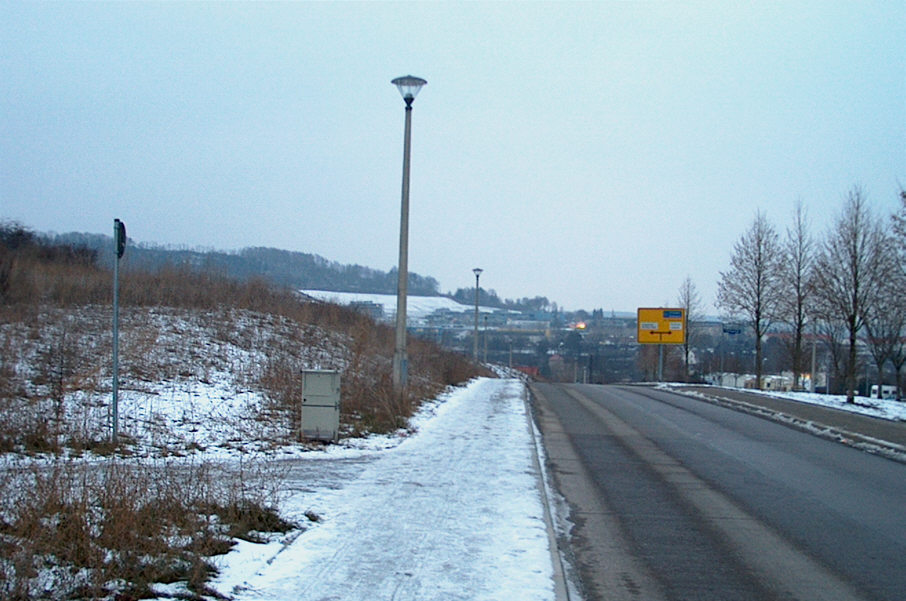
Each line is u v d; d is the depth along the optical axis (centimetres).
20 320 1744
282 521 761
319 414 1298
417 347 2811
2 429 1051
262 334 2181
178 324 2064
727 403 2572
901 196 2406
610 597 618
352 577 616
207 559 616
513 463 1195
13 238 2695
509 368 6006
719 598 619
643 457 1362
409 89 1817
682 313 4747
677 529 843
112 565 557
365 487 964
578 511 922
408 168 1812
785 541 800
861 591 641
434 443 1377
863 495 1057
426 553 692
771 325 3666
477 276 4700
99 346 1638
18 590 502
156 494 745
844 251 2727
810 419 2038
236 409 1415
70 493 684
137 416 1259
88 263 2623
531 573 652
